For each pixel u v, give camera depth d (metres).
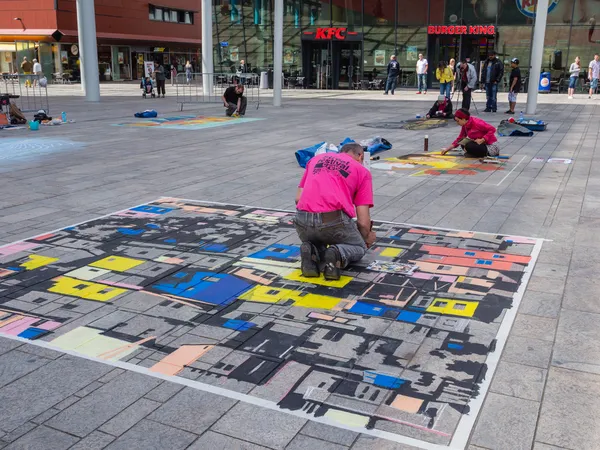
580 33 28.95
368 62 33.66
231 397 3.28
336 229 4.91
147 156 11.10
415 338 3.95
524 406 3.18
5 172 9.58
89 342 3.92
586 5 28.52
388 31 32.62
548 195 7.85
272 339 3.95
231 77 34.12
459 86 21.70
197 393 3.32
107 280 4.98
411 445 2.86
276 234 6.22
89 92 24.61
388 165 10.02
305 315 4.31
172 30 50.16
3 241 6.02
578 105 22.09
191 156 11.09
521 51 30.22
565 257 5.45
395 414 3.11
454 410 3.14
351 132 14.53
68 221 6.74
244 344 3.88
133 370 3.57
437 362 3.63
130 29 45.91
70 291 4.75
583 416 3.09
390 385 3.38
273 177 9.12
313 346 3.85
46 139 13.40
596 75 25.88
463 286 4.80
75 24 42.19
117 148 12.09
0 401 3.25
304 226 4.96
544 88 29.81
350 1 32.97
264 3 34.81
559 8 28.98
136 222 6.69
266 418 3.08
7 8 41.25
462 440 2.89
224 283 4.91
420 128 15.26
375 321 4.20
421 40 32.09
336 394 3.30
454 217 6.80
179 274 5.11
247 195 7.95
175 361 3.67
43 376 3.50
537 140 12.95
